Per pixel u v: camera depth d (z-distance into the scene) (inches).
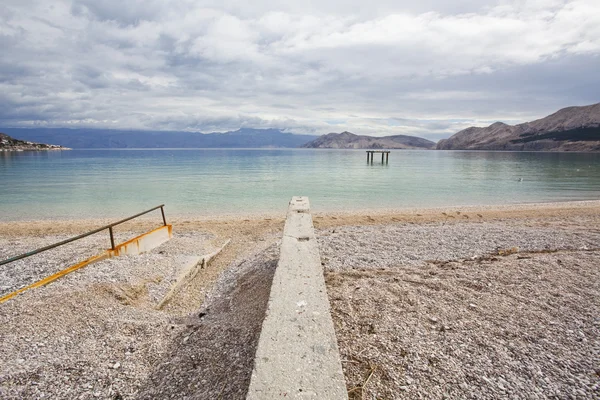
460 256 303.9
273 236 424.2
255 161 2839.6
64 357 146.7
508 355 144.6
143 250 326.3
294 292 158.1
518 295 204.8
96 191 929.5
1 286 246.1
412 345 150.2
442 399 119.2
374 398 118.2
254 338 150.6
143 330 172.4
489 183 1160.2
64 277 232.7
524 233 394.0
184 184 1100.5
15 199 795.4
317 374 103.2
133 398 127.1
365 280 230.7
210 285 268.7
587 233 389.7
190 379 134.0
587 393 123.3
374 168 2003.0
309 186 1060.5
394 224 498.0
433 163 2647.6
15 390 127.9
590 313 182.4
